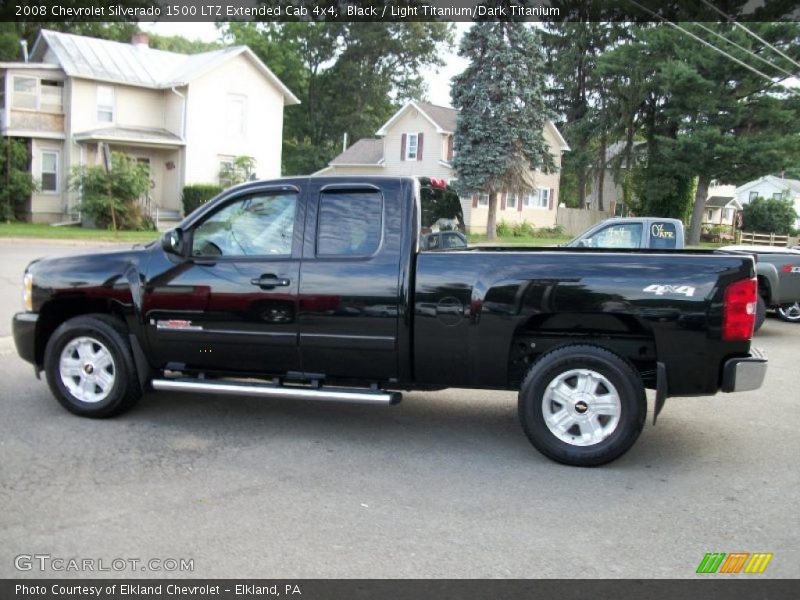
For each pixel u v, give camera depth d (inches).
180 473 195.0
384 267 213.5
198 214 231.8
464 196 1429.6
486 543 156.3
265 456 210.7
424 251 218.5
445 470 201.9
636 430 199.5
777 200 2260.1
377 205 217.8
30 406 255.0
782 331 483.5
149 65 1421.0
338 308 215.8
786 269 463.2
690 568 146.6
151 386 239.8
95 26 1902.1
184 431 232.8
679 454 219.3
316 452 215.5
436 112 1690.5
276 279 220.1
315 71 2404.0
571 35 1985.7
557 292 203.0
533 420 206.1
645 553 152.9
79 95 1316.4
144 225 1280.8
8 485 183.6
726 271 196.9
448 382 216.7
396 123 1713.8
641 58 1633.9
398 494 183.5
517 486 190.4
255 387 225.3
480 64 1378.0
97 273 236.8
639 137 2103.8
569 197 2549.2
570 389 205.6
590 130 1900.8
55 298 241.1
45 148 1330.0
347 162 1814.7
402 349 214.2
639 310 199.3
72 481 187.2
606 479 196.7
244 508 172.7
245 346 225.5
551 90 2054.6
